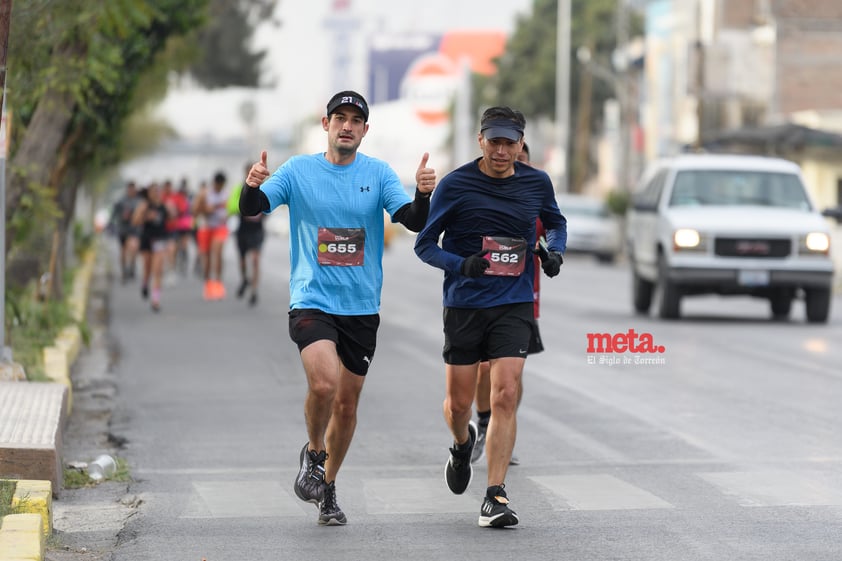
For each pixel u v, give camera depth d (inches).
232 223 6702.8
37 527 779.4
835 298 3230.8
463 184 924.6
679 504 967.0
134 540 873.5
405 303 2947.8
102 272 4202.8
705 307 2819.9
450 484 970.1
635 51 7303.2
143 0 1560.0
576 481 1055.0
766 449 1178.6
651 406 1432.1
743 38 5285.4
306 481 898.1
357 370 906.1
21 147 1769.2
